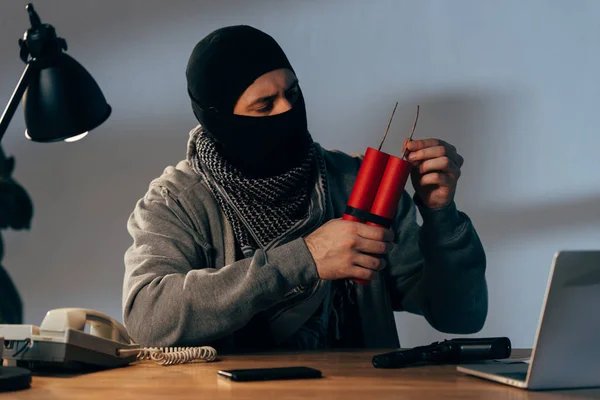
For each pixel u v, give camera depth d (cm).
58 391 87
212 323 124
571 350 85
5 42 289
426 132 266
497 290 263
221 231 152
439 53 266
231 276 125
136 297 133
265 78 145
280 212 152
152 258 141
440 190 145
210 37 150
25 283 283
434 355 109
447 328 166
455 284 154
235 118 145
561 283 81
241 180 150
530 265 262
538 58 263
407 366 109
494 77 264
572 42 262
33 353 103
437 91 266
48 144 284
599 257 80
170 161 279
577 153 262
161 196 153
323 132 270
